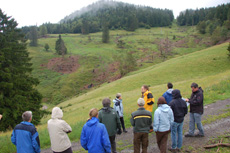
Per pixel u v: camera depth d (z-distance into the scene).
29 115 4.27
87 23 176.12
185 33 149.25
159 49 101.12
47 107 49.22
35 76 76.75
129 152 5.85
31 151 4.04
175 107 5.27
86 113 21.25
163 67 48.66
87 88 66.88
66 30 196.75
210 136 6.05
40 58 96.62
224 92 12.53
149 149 5.84
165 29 179.38
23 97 18.89
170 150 5.48
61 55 103.62
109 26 194.50
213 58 44.19
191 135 6.24
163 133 4.96
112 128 5.14
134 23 176.75
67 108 34.31
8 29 22.02
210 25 115.94
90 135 4.00
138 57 94.06
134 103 18.58
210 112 8.64
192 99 6.01
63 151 4.27
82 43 135.25
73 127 9.65
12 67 19.28
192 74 38.78
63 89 66.75
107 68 83.25
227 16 114.94
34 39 121.56
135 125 4.91
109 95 34.94
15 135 4.12
